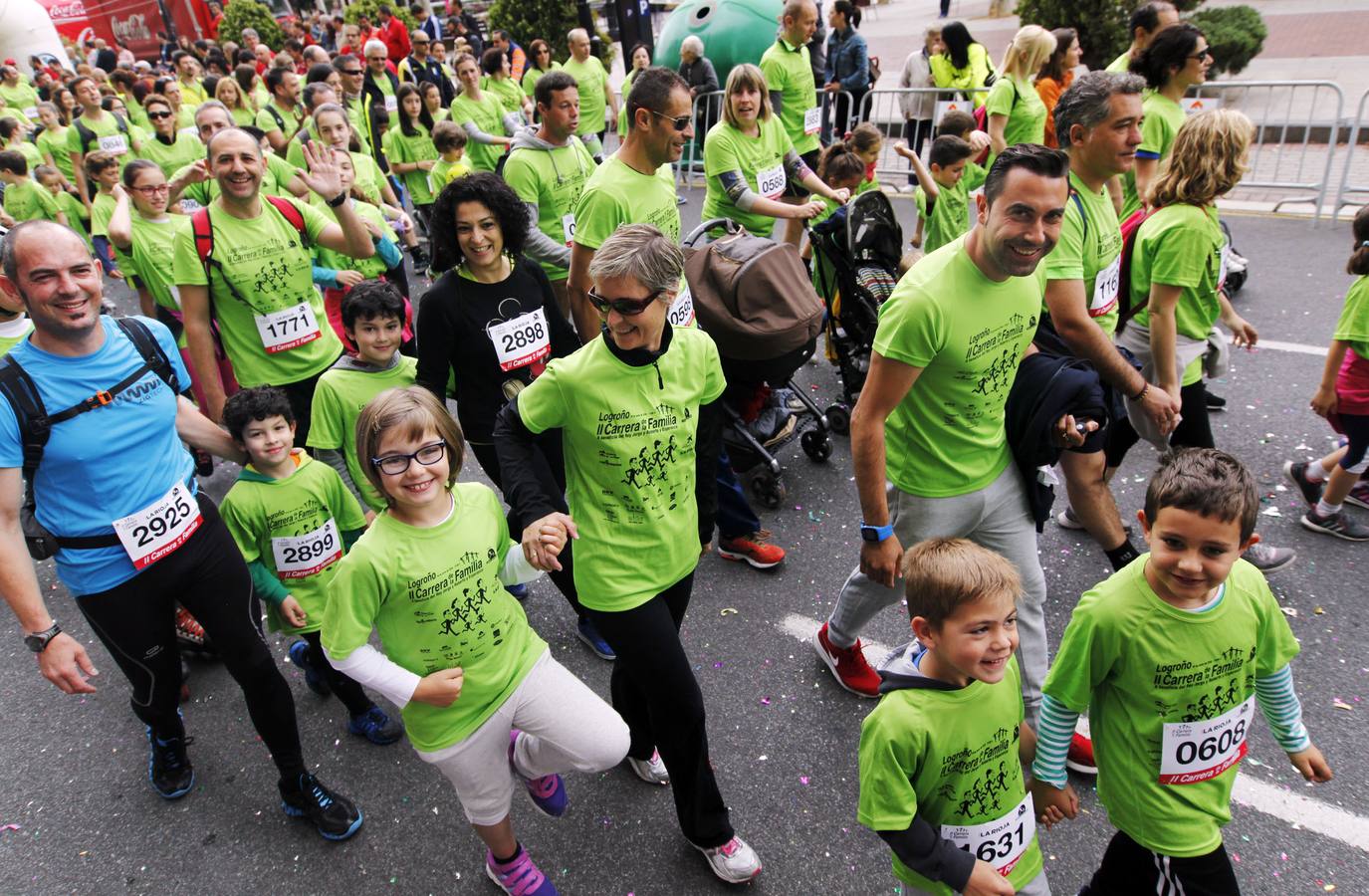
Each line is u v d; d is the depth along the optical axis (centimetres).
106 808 301
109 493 240
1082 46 1130
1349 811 261
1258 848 252
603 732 227
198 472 531
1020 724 208
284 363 382
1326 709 297
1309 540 382
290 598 300
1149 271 339
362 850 277
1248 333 373
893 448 265
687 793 242
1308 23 1462
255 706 266
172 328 568
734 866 249
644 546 227
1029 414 254
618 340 213
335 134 595
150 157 795
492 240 293
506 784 231
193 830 289
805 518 436
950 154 531
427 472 202
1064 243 276
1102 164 284
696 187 1066
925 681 181
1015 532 267
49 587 443
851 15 1005
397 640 215
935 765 183
